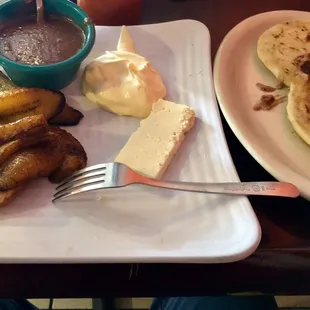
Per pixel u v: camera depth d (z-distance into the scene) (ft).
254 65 2.78
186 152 2.32
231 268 2.01
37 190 2.12
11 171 2.03
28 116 2.21
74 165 2.15
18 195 2.09
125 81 2.47
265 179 2.31
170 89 2.62
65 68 2.38
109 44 2.78
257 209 2.18
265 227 2.13
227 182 2.16
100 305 3.69
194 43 2.80
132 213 2.07
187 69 2.70
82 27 2.56
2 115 2.22
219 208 2.08
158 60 2.75
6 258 1.87
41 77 2.39
